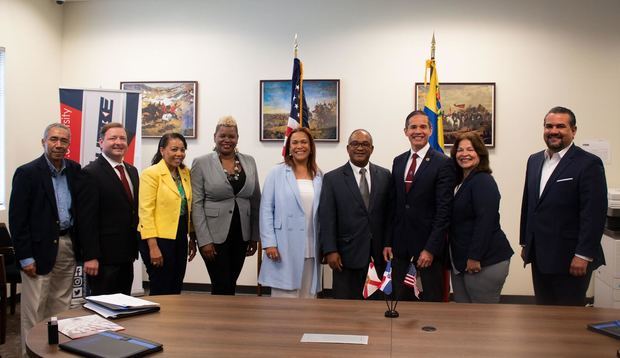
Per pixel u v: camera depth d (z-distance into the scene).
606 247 4.02
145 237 3.01
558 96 4.67
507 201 4.75
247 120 5.03
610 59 4.59
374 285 2.13
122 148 3.10
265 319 1.96
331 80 4.87
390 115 4.84
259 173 5.04
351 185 3.03
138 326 1.87
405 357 1.57
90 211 2.95
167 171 3.12
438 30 4.78
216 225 3.21
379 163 4.88
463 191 2.87
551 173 2.74
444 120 4.77
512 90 4.71
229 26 5.03
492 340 1.72
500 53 4.71
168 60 5.12
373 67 4.85
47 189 2.95
